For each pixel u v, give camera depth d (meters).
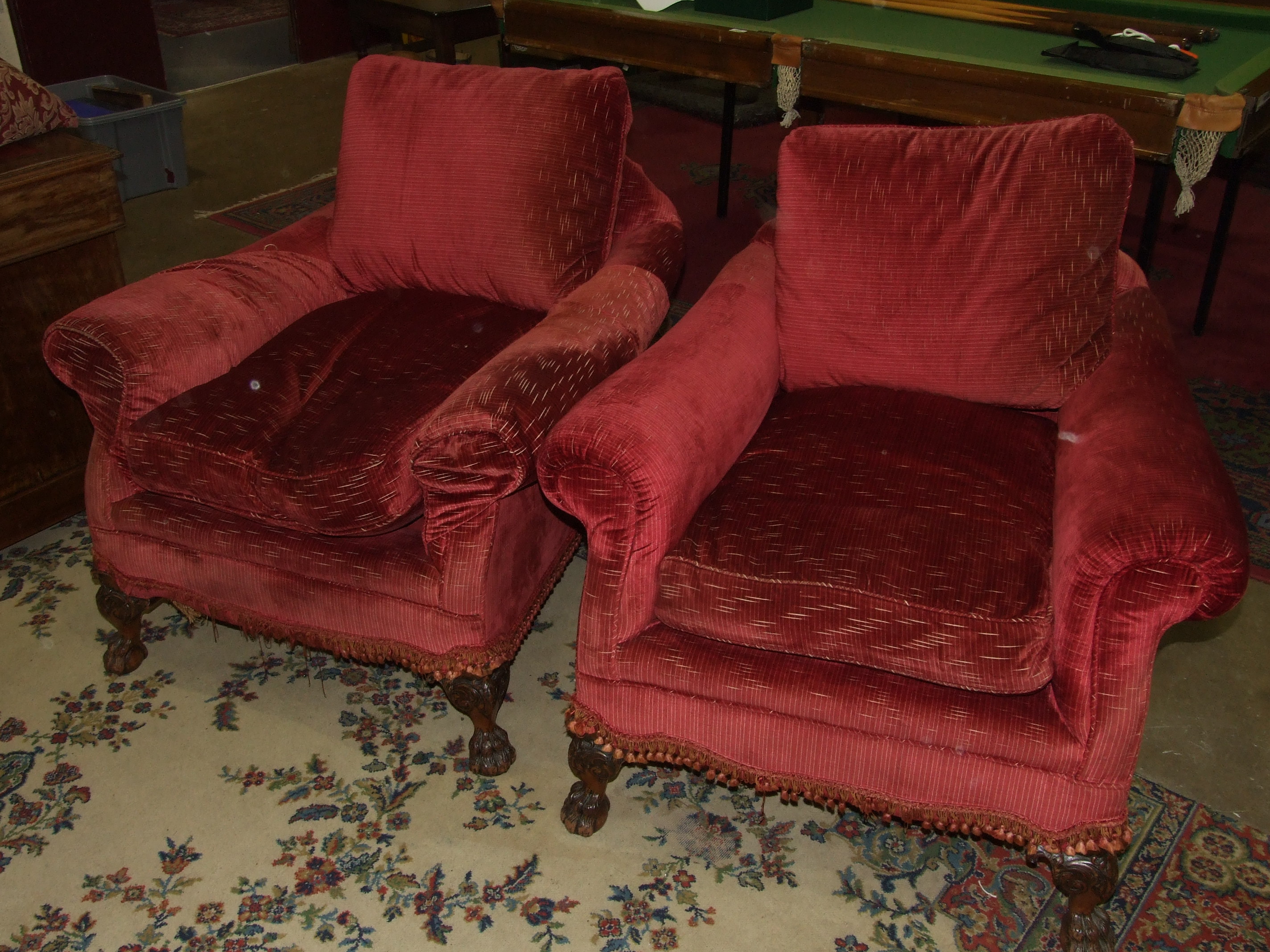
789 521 1.51
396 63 2.08
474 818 1.71
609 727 1.57
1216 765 1.78
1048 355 1.70
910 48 2.47
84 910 1.56
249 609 1.78
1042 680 1.36
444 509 1.56
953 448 1.66
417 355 1.87
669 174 4.15
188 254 3.58
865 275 1.78
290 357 1.87
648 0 2.89
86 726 1.88
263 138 4.71
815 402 1.82
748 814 1.72
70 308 2.21
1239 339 3.04
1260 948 1.49
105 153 2.12
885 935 1.52
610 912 1.56
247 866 1.63
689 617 1.48
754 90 4.96
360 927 1.54
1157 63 2.28
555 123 1.93
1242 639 2.04
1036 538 1.49
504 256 1.96
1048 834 1.40
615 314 1.76
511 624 1.70
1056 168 1.69
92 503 1.83
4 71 2.08
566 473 1.44
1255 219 3.79
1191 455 1.36
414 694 1.95
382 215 2.03
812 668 1.45
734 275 1.92
